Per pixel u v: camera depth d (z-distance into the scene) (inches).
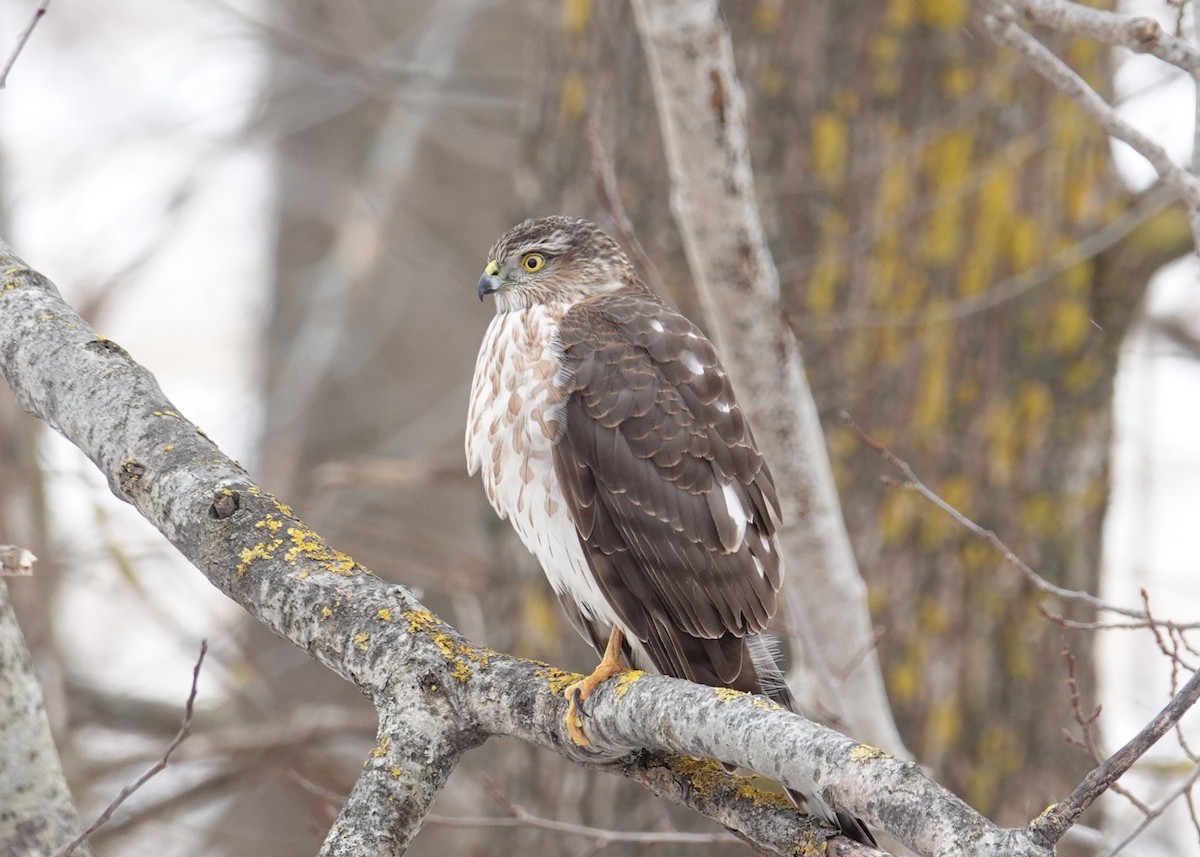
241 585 249.0
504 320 326.0
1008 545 466.0
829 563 354.3
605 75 485.1
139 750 591.2
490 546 512.4
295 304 706.8
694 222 335.9
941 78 458.3
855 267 460.8
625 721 234.7
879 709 363.9
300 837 643.5
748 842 241.8
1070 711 472.1
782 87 462.3
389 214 614.2
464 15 616.4
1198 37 282.8
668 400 307.9
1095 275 470.3
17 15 852.6
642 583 303.0
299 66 686.5
